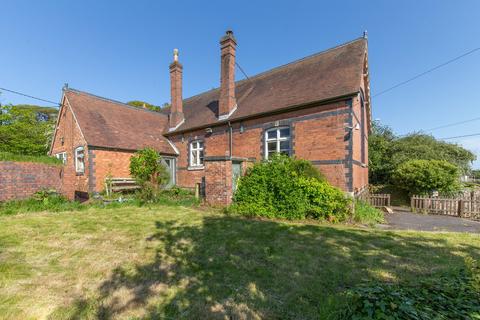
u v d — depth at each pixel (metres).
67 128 15.89
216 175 10.01
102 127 14.99
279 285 3.62
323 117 10.52
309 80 12.62
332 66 12.47
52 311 2.94
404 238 6.07
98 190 13.37
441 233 6.69
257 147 12.80
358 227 7.47
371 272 4.07
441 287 3.18
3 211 8.17
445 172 14.22
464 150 21.61
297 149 11.27
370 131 19.08
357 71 10.84
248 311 2.97
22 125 16.88
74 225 6.86
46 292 3.37
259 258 4.66
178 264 4.35
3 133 16.16
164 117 21.25
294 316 2.88
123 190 14.21
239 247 5.23
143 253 4.85
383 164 20.05
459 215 10.28
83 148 13.87
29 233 6.06
